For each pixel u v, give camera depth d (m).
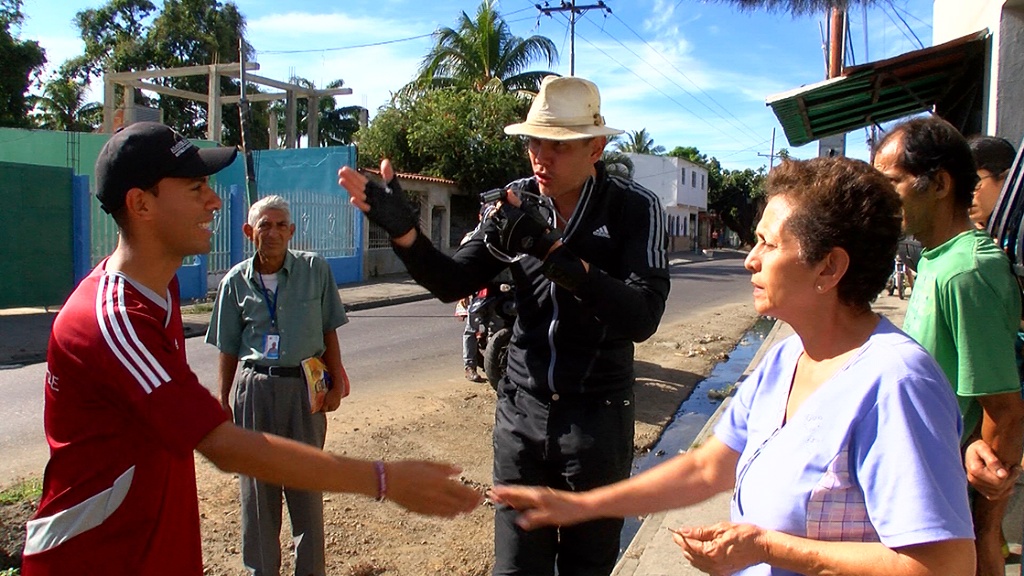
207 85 31.48
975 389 2.29
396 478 1.94
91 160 20.05
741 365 10.12
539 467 2.86
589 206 2.77
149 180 1.94
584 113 2.68
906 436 1.44
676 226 49.91
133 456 1.88
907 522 1.40
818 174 1.65
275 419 3.63
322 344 3.75
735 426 1.94
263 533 3.61
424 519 4.74
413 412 7.06
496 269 2.89
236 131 33.84
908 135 2.47
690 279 25.58
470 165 22.95
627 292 2.47
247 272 3.68
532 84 26.92
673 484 2.02
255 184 16.92
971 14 7.28
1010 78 6.04
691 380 9.02
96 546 1.88
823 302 1.66
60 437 1.89
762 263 1.70
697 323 14.02
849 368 1.57
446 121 23.02
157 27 30.70
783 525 1.58
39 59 23.17
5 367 9.31
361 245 20.47
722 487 1.96
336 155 19.44
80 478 1.87
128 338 1.81
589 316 2.70
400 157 24.58
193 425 1.81
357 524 4.61
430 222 22.45
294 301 3.65
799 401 1.70
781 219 1.66
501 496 2.16
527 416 2.83
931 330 2.40
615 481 2.77
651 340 11.85
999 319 2.29
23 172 13.49
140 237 1.98
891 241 1.60
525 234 2.38
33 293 13.81
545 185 2.79
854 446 1.51
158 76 22.59
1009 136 6.05
